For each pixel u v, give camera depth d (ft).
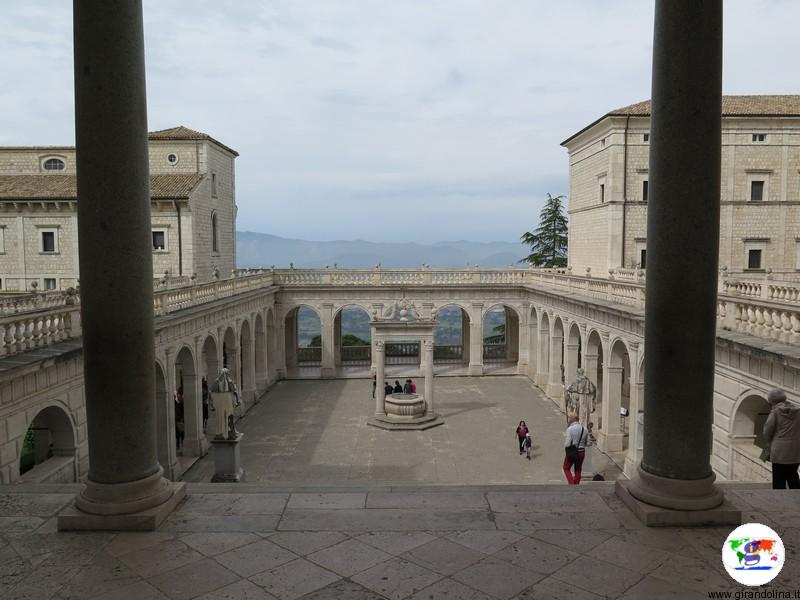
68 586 22.49
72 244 147.43
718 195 27.09
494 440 105.70
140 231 27.35
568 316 123.03
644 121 144.25
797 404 53.47
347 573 23.38
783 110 146.41
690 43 26.14
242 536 26.55
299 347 183.62
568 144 178.70
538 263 257.34
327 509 29.55
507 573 23.31
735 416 64.28
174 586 22.45
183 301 90.17
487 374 163.63
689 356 27.25
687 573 23.25
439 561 24.30
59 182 153.89
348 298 160.04
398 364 176.24
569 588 22.22
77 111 26.50
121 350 27.12
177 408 106.52
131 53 26.61
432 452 98.94
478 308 161.89
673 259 27.07
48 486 32.65
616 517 28.40
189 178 154.30
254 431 111.34
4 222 147.33
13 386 49.14
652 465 28.76
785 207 148.15
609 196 147.23
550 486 32.83
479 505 30.04
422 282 162.40
